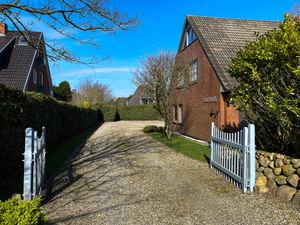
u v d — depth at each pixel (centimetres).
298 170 549
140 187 667
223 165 761
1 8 588
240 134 662
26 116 828
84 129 2469
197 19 1700
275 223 456
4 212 314
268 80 624
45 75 3019
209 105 1449
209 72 1447
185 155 1094
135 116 4400
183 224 457
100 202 563
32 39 669
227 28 1653
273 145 685
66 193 624
